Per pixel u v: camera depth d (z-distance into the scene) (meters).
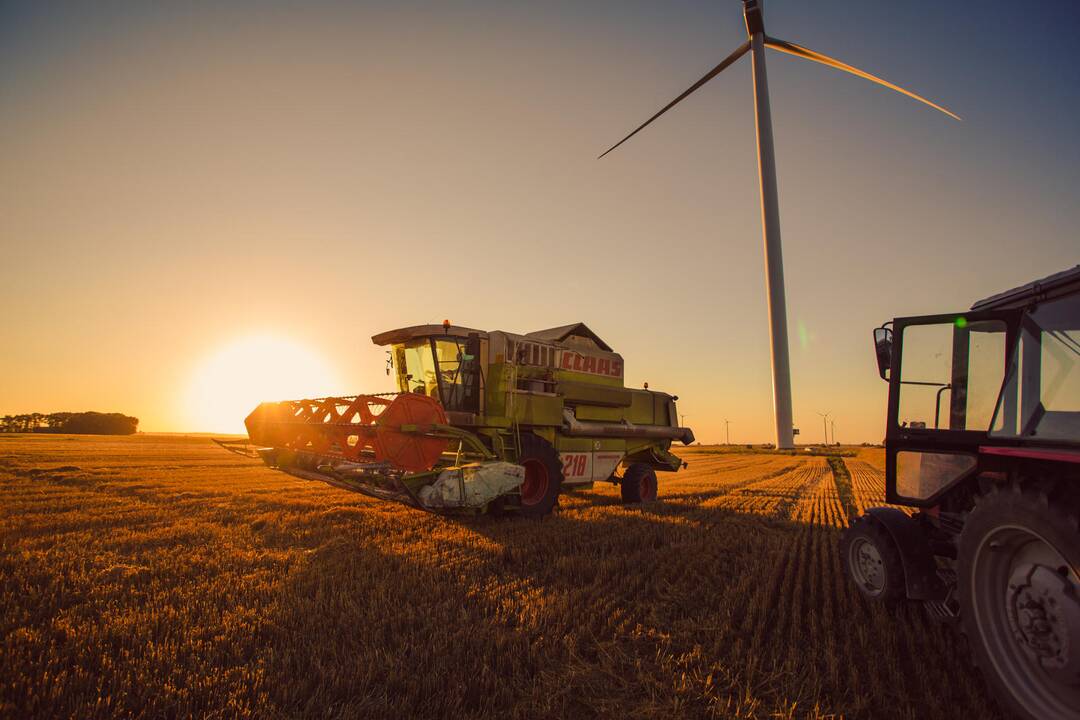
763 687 3.62
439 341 10.46
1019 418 3.84
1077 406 3.41
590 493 15.91
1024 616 3.17
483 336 10.66
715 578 6.28
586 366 12.86
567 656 4.00
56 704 3.11
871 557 5.29
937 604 4.57
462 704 3.26
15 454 27.42
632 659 4.04
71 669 3.56
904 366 5.16
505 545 7.42
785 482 22.39
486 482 8.24
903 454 5.11
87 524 8.69
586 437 12.55
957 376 4.69
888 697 3.48
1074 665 2.86
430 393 10.66
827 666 3.93
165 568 5.96
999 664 3.29
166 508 10.48
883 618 4.68
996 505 3.34
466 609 4.89
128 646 3.95
